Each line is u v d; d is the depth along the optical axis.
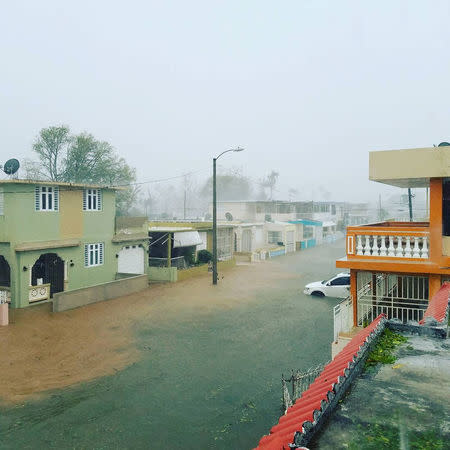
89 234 23.77
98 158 40.22
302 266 37.25
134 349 14.97
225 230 39.78
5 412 10.24
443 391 4.32
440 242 10.05
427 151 9.56
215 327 17.81
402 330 6.48
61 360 13.79
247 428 9.58
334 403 3.99
